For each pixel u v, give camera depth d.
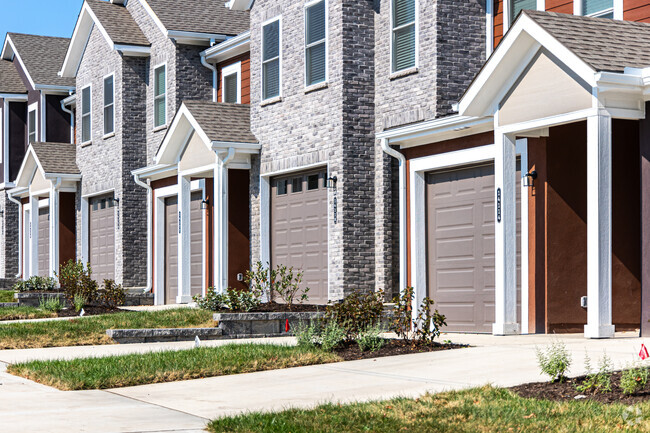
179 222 25.27
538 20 14.13
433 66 18.44
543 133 15.39
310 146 20.86
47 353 15.39
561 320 15.36
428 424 8.49
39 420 9.23
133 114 29.30
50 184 33.50
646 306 13.78
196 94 27.48
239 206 23.31
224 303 19.20
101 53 30.94
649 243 13.71
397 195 19.88
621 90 13.36
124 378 11.77
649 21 15.48
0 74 39.53
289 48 21.78
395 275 19.77
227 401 10.38
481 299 17.14
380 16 20.09
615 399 9.35
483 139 16.80
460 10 18.72
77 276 24.73
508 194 15.25
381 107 19.95
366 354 13.75
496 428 8.23
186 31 26.95
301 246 21.61
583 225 15.62
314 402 10.10
